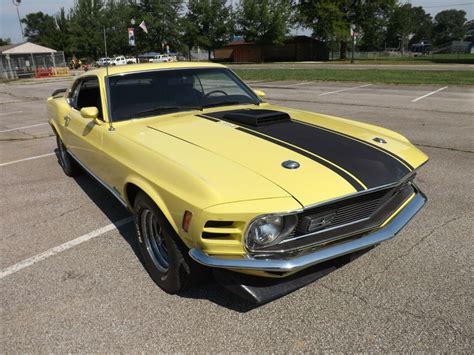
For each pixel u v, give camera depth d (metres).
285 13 55.72
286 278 2.45
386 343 2.40
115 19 54.41
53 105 5.64
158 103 3.77
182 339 2.47
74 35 56.94
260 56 58.53
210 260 2.30
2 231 4.00
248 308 2.73
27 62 44.34
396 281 2.99
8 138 8.65
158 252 3.01
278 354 2.34
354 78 20.50
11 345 2.46
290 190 2.31
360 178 2.52
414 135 7.60
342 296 2.84
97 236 3.84
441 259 3.26
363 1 51.50
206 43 59.09
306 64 41.84
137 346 2.43
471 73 21.91
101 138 3.57
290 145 2.83
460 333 2.45
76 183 5.44
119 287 3.01
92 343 2.46
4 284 3.10
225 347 2.40
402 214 2.84
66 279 3.14
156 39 58.31
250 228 2.20
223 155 2.69
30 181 5.58
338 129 3.28
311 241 2.34
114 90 3.73
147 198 2.79
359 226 2.53
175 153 2.78
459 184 4.94
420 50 94.75
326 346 2.39
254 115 3.35
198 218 2.27
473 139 7.23
